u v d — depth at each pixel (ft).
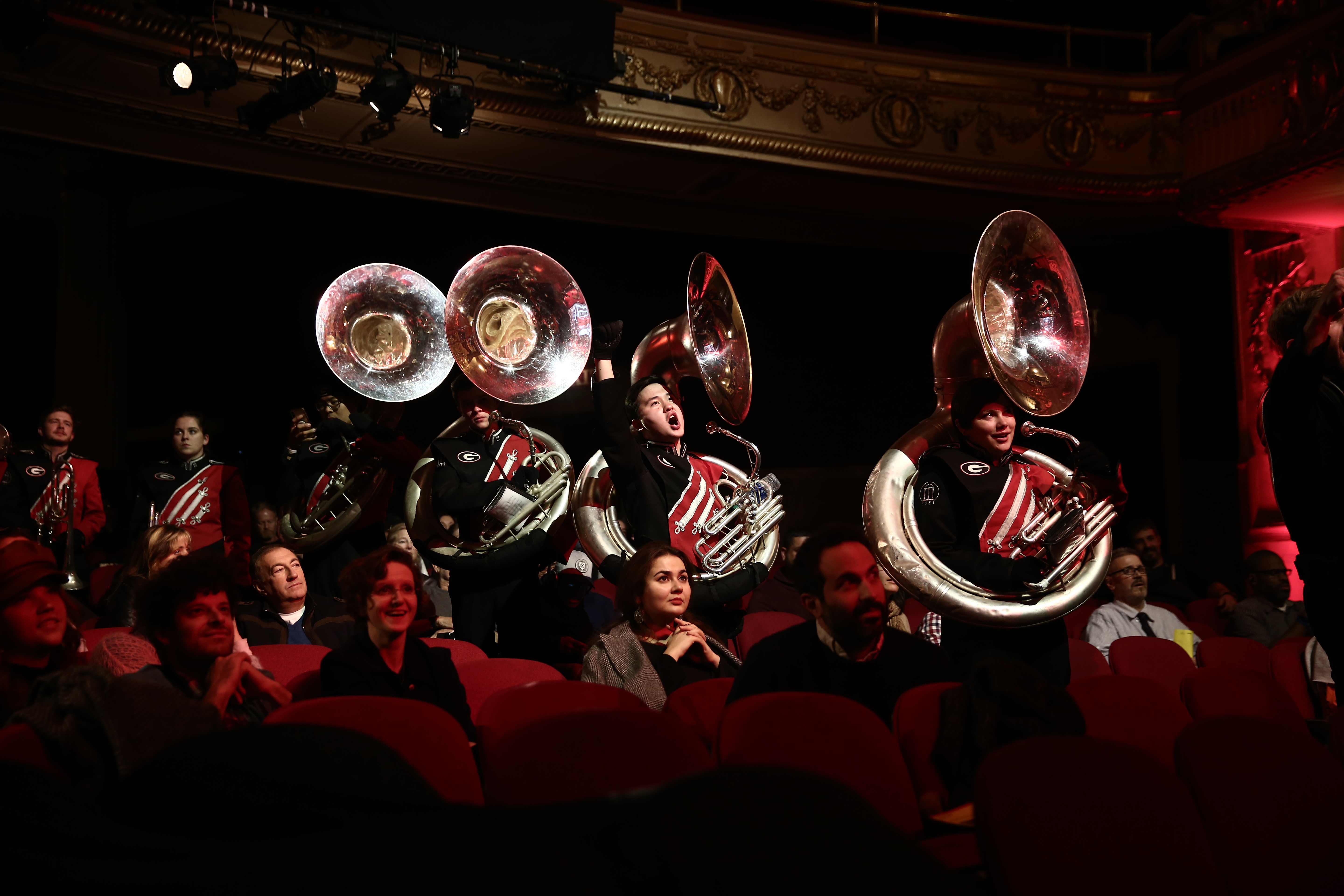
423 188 26.91
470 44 21.47
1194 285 31.53
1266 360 26.84
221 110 22.80
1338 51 22.16
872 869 2.06
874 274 35.50
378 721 6.64
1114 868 5.05
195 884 1.88
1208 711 10.64
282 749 2.68
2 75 20.66
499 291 14.96
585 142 24.91
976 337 10.98
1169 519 31.81
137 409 39.19
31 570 7.46
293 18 19.70
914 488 10.50
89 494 20.51
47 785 2.28
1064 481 10.62
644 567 10.11
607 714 6.28
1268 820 6.19
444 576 20.80
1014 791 5.08
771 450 36.47
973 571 9.87
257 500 36.91
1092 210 28.94
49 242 38.78
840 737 7.21
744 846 2.05
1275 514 26.25
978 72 27.30
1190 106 26.50
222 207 36.27
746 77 25.71
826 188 27.68
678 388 13.84
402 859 1.92
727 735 7.01
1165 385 31.99
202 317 38.19
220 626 7.80
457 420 16.24
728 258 35.45
